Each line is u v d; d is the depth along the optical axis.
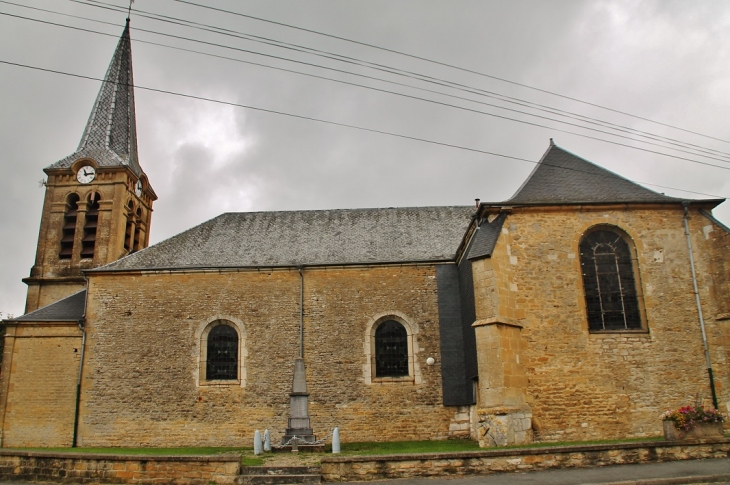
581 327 14.60
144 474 11.19
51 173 24.28
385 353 18.67
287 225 22.44
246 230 22.12
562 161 17.66
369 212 23.27
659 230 15.39
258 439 14.64
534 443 13.34
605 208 15.43
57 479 11.58
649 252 15.23
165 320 19.03
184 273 19.41
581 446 11.13
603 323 14.85
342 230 21.86
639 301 15.03
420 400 18.00
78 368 18.67
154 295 19.27
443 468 10.83
